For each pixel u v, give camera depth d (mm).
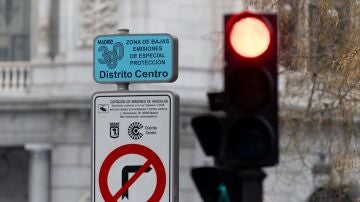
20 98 43344
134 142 13641
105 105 13711
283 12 25531
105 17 43125
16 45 45188
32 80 44188
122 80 13930
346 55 22281
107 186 13688
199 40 43094
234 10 43094
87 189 43281
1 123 44062
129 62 13914
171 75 13797
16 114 43938
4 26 45375
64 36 43781
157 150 13594
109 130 13695
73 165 43344
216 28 43188
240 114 11898
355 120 26859
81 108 42500
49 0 44094
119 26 42875
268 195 41031
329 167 29250
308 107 26984
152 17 42750
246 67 11977
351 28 23344
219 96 12117
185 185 42625
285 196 40875
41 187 43688
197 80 42875
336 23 23438
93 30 43250
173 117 13578
